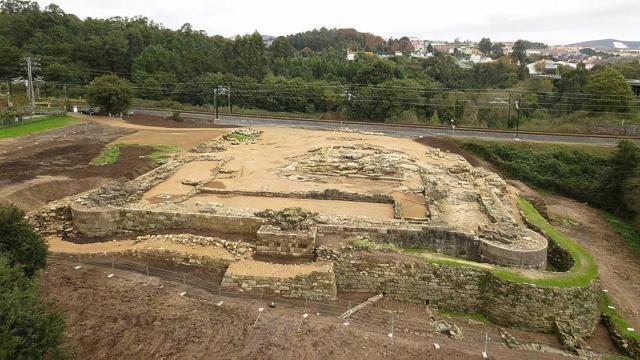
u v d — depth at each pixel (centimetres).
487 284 2703
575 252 3142
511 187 4822
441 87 10806
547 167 5716
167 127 7025
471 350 2261
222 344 2091
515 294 2597
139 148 5459
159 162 4912
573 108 9112
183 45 13312
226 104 10244
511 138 6419
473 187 4269
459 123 8681
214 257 2841
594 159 5688
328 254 2830
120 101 7631
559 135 6619
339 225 3117
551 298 2572
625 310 2972
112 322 2188
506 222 3306
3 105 7819
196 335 2139
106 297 2409
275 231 2880
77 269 2712
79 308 2280
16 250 2198
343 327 2319
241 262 2794
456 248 3039
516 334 2552
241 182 4238
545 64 17000
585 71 10594
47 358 1806
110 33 13100
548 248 3344
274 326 2262
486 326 2611
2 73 9944
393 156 5222
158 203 3503
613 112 8388
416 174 4656
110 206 3322
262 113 9181
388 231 3062
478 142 6172
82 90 9856
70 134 5981
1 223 2234
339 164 4791
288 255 2864
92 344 2023
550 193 5550
